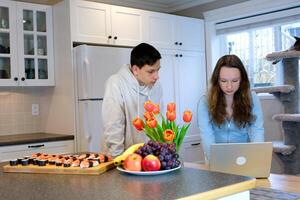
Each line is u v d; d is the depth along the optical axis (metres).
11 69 3.27
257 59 4.11
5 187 1.23
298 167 3.40
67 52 3.31
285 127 3.40
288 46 3.84
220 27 4.29
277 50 3.92
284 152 3.31
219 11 4.16
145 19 3.74
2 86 3.34
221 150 1.71
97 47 3.22
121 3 4.22
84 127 3.18
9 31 3.26
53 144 3.21
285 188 1.57
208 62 4.31
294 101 3.41
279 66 3.90
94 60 3.19
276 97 3.51
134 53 1.96
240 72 2.05
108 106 1.94
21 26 3.33
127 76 2.00
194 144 4.15
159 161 1.33
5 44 3.29
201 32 4.29
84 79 3.17
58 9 3.41
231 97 2.10
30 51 3.42
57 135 3.36
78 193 1.11
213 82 2.12
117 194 1.08
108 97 1.96
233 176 1.30
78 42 3.30
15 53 3.29
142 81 1.99
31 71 3.42
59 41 3.42
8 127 3.57
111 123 1.92
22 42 3.34
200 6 4.39
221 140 2.16
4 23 3.26
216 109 2.09
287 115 3.27
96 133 3.17
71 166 1.42
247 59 4.19
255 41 4.12
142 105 2.07
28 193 1.14
